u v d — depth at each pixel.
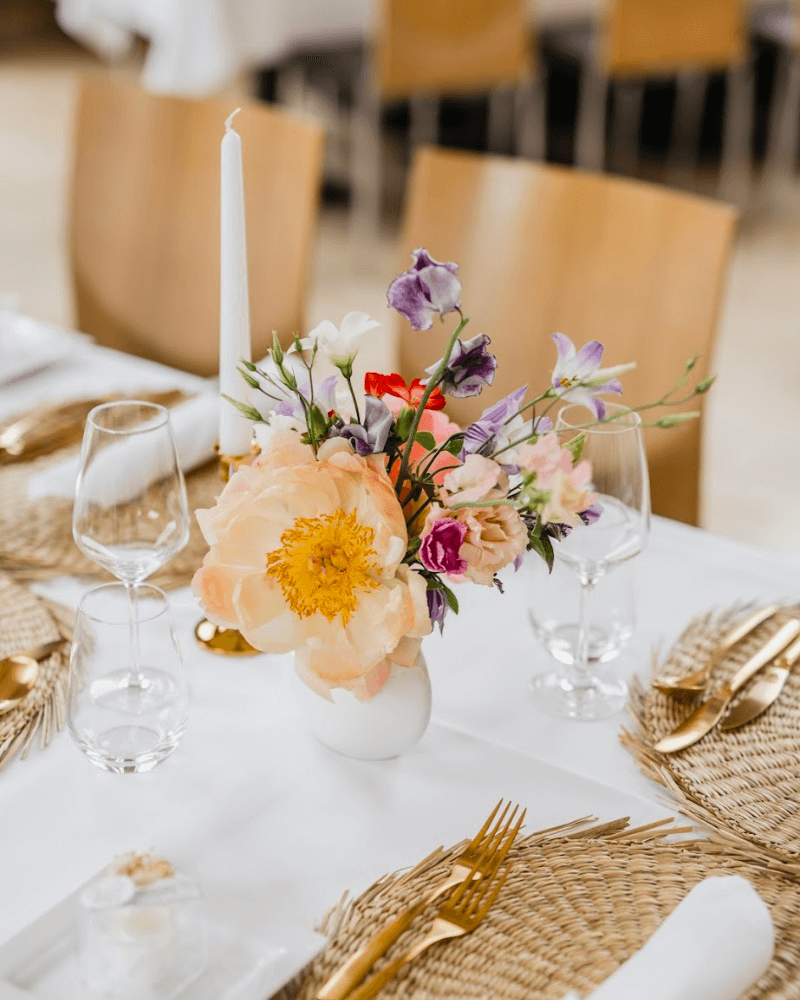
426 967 0.75
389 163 4.26
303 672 0.81
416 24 3.34
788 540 2.61
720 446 2.97
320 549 0.77
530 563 1.19
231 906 0.79
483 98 4.21
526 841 0.86
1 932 0.78
